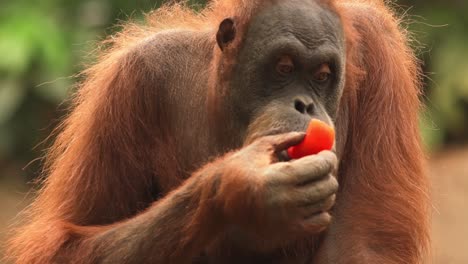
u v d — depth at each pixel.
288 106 7.84
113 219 9.19
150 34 9.54
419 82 9.93
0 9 18.91
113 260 8.34
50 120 19.23
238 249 8.73
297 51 7.91
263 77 8.09
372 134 8.91
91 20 19.44
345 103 8.82
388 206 8.71
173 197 8.06
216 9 9.14
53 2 19.30
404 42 9.68
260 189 7.03
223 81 8.39
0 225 17.62
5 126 19.25
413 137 9.08
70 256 8.67
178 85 9.09
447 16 21.22
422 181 9.05
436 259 16.72
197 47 9.13
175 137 9.09
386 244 8.62
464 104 21.11
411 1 21.44
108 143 9.15
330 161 7.08
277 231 7.11
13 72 18.30
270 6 8.12
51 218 9.25
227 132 8.46
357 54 8.96
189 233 7.83
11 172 19.72
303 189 7.01
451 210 18.53
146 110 9.14
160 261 8.11
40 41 18.44
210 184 7.54
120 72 9.20
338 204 8.84
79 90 10.05
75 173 9.25
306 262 8.93
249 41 8.16
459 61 20.78
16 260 9.32
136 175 9.17
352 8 9.22
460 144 21.30
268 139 7.33
